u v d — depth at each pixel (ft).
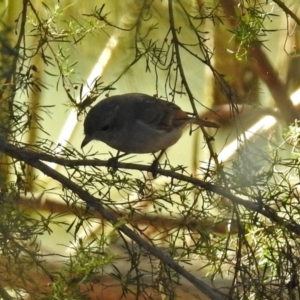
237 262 20.34
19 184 20.56
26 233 19.35
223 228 24.43
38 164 19.70
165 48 31.14
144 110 26.68
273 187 21.86
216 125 26.04
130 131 26.48
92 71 33.42
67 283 18.40
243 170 20.99
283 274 20.40
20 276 19.20
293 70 37.11
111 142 26.73
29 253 19.31
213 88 35.14
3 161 23.02
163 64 22.89
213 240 21.77
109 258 18.58
